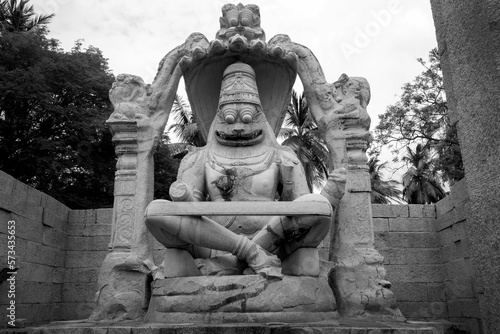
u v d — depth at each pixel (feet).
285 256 13.48
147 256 16.33
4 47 42.86
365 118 17.25
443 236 24.30
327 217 12.35
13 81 40.70
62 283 24.06
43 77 41.78
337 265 15.62
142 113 17.87
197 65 18.13
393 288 24.35
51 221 22.97
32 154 41.09
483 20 10.21
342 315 14.80
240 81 17.04
